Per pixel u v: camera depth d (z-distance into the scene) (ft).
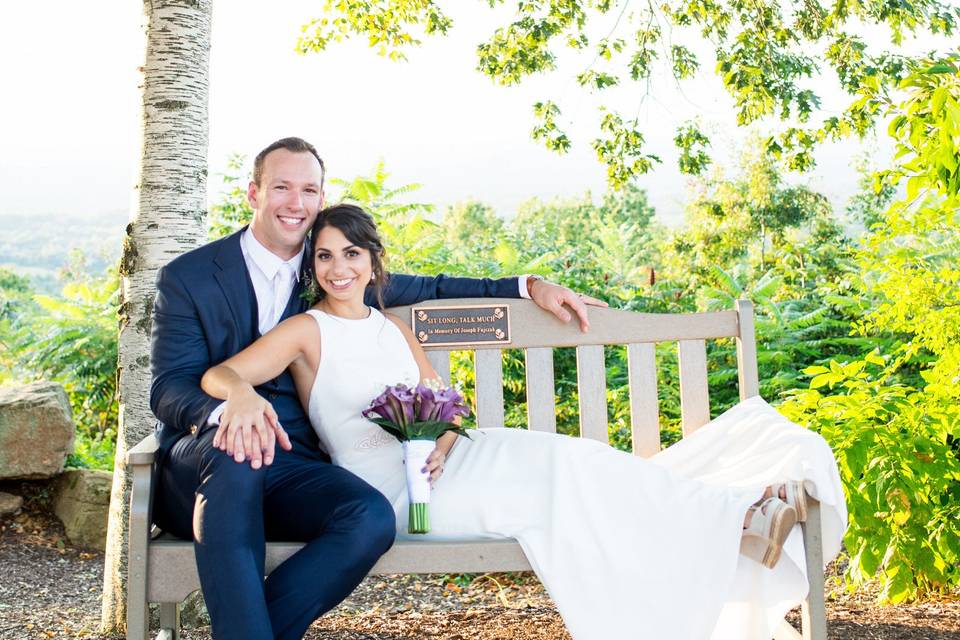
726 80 18.51
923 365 17.90
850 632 11.05
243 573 7.34
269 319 9.47
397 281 10.93
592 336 11.04
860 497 11.48
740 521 8.28
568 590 8.20
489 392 11.06
